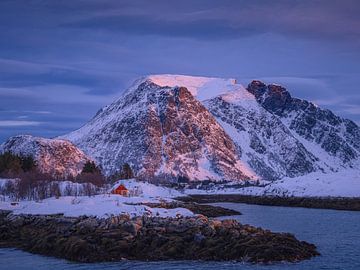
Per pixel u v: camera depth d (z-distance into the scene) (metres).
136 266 68.38
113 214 92.88
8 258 76.12
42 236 85.31
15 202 147.50
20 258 75.94
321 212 170.88
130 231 80.38
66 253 75.69
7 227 98.88
